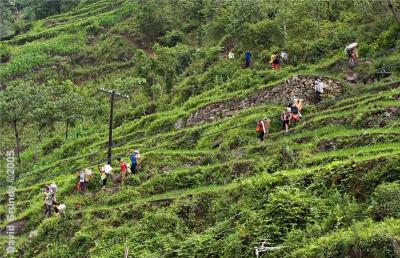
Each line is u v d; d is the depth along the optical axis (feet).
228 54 166.40
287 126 117.50
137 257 95.30
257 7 168.14
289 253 79.25
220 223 93.35
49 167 151.53
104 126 169.48
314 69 135.03
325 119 114.52
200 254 89.25
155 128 147.13
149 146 137.80
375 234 69.82
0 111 167.32
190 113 143.43
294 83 129.49
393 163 85.61
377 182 85.30
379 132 101.81
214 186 108.58
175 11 220.43
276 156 106.83
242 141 120.67
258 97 133.90
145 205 107.96
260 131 117.08
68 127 178.29
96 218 111.45
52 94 182.80
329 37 145.89
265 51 152.46
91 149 152.66
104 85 202.80
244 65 155.33
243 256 84.43
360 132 105.29
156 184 115.03
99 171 126.93
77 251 104.73
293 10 158.61
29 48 240.94
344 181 88.43
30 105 171.12
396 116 107.14
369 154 94.43
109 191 121.29
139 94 180.65
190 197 104.22
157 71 185.26
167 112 154.20
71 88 190.80
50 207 120.67
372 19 144.77
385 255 68.03
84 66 224.94
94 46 233.76
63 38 244.22
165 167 123.34
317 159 100.17
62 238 110.83
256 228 86.63
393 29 134.41
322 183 89.76
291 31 155.94
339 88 125.70
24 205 131.85
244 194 96.53
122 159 133.49
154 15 220.64
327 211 84.43
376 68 126.93
